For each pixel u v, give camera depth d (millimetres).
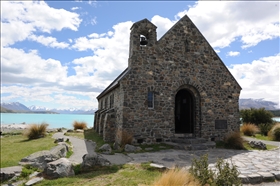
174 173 6430
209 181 6289
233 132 16625
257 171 8398
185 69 16234
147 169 8727
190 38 16734
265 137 19953
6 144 16547
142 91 14875
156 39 15750
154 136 14836
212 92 16781
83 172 8672
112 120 16297
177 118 20922
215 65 17172
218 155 11961
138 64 15016
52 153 10523
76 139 18750
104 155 11656
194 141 14680
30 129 19609
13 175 8453
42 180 7844
